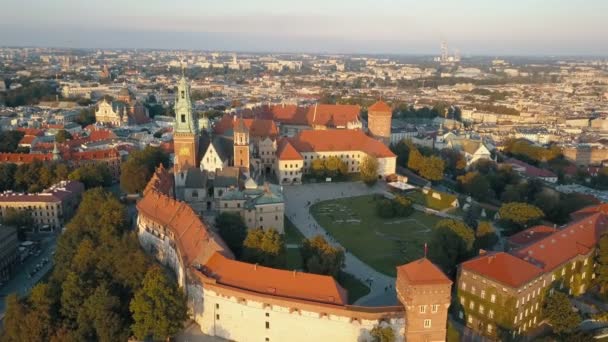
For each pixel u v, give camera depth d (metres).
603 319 152.62
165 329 127.88
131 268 148.00
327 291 128.38
